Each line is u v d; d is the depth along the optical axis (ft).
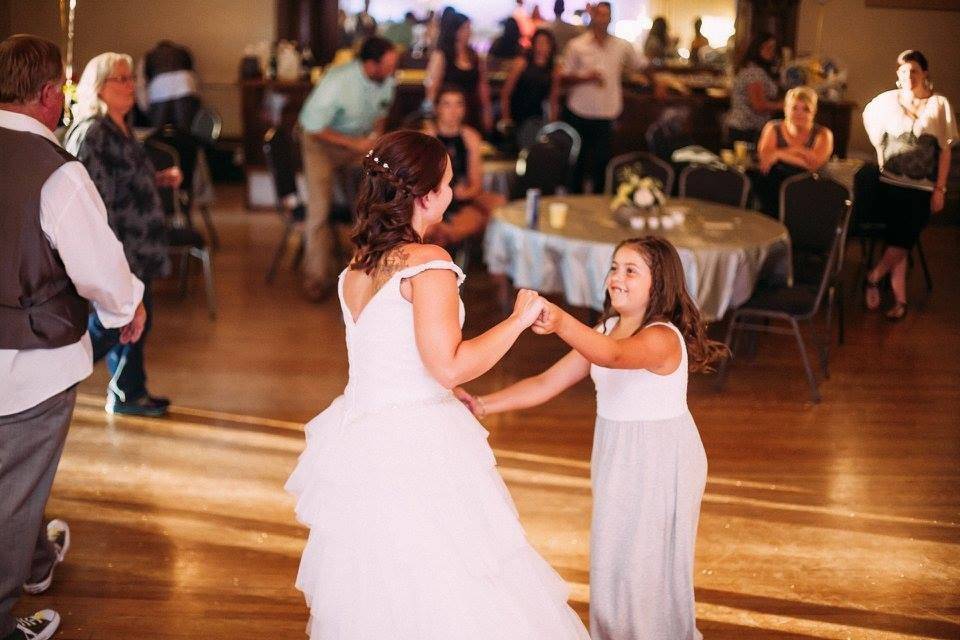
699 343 8.87
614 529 8.73
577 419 16.01
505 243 18.22
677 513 8.66
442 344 7.17
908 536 12.56
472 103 26.45
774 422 16.11
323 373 17.60
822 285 16.88
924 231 28.27
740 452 14.93
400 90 31.99
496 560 7.63
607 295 9.36
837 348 19.77
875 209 21.21
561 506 13.03
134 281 9.89
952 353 19.65
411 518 7.46
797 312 16.90
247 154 30.63
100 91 13.28
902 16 21.56
